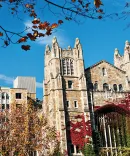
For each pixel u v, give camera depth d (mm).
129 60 94938
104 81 90562
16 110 64938
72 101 83250
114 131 81875
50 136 66750
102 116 83812
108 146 80438
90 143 77125
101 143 79375
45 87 90250
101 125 82562
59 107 80438
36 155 73625
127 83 91938
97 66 91562
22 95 91875
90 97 85375
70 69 86875
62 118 79375
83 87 84875
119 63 99125
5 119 65125
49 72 90062
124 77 93188
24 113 64250
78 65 87500
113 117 82812
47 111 87188
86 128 79312
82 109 82875
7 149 58000
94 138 79500
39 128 63094
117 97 86875
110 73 92062
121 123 82312
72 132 79250
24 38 10891
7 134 60375
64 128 78375
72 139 78562
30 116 64375
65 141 76875
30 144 60062
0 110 68688
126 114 82875
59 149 71500
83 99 83562
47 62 93000
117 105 84125
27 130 60906
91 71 90438
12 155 57875
